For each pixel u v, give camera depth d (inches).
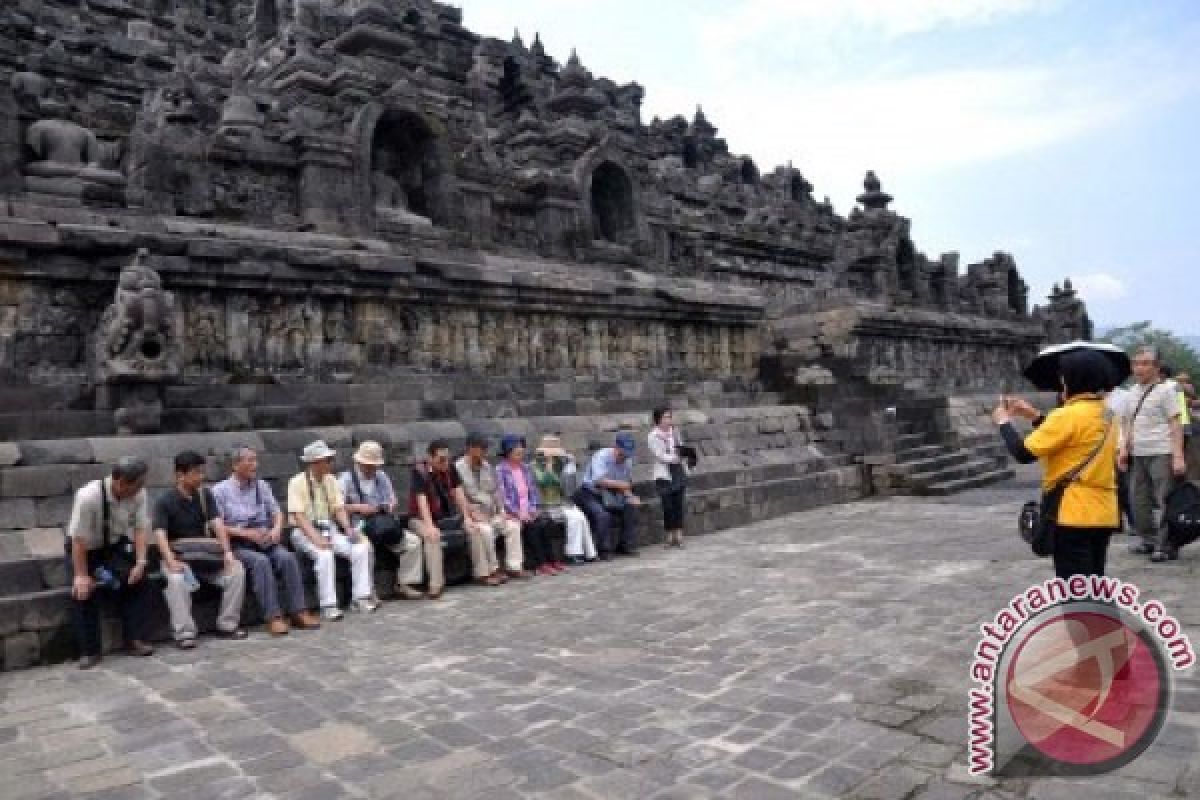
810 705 244.4
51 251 460.8
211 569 369.4
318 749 229.9
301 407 531.5
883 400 829.2
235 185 597.0
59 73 837.8
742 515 679.7
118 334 442.6
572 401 690.8
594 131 882.8
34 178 538.0
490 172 759.1
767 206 1471.5
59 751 236.4
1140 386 414.3
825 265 1352.1
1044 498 232.1
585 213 832.9
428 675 295.7
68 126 569.6
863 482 820.6
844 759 205.8
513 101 1302.9
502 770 210.5
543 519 506.9
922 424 925.8
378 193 697.6
